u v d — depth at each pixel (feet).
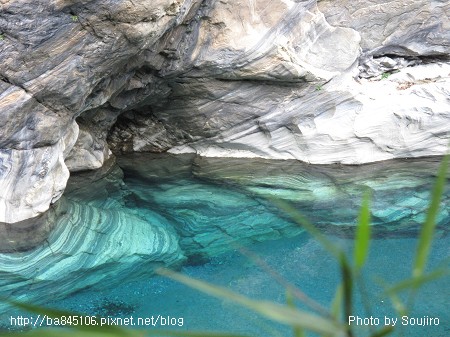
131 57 18.65
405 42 27.02
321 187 22.94
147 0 16.25
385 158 25.39
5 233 17.49
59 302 15.40
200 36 21.01
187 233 19.67
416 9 26.22
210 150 25.94
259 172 24.34
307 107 24.32
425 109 24.64
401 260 18.44
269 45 21.91
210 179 23.66
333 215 20.86
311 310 16.01
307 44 23.77
